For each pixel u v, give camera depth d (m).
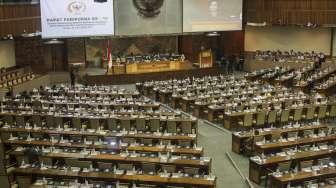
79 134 22.66
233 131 26.36
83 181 17.92
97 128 24.95
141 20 39.62
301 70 38.09
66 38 38.97
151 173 18.05
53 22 36.72
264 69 40.53
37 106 29.00
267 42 45.31
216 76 39.38
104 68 42.12
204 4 40.81
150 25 39.94
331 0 38.12
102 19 38.09
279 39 44.69
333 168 18.42
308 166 18.48
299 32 43.53
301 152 20.08
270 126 26.50
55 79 40.31
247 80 36.22
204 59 41.81
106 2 38.00
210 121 28.09
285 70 38.28
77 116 25.94
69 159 18.81
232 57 44.44
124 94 31.78
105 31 38.38
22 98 30.78
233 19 41.78
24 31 34.34
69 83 40.06
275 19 41.25
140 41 43.84
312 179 17.69
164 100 32.56
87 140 22.22
